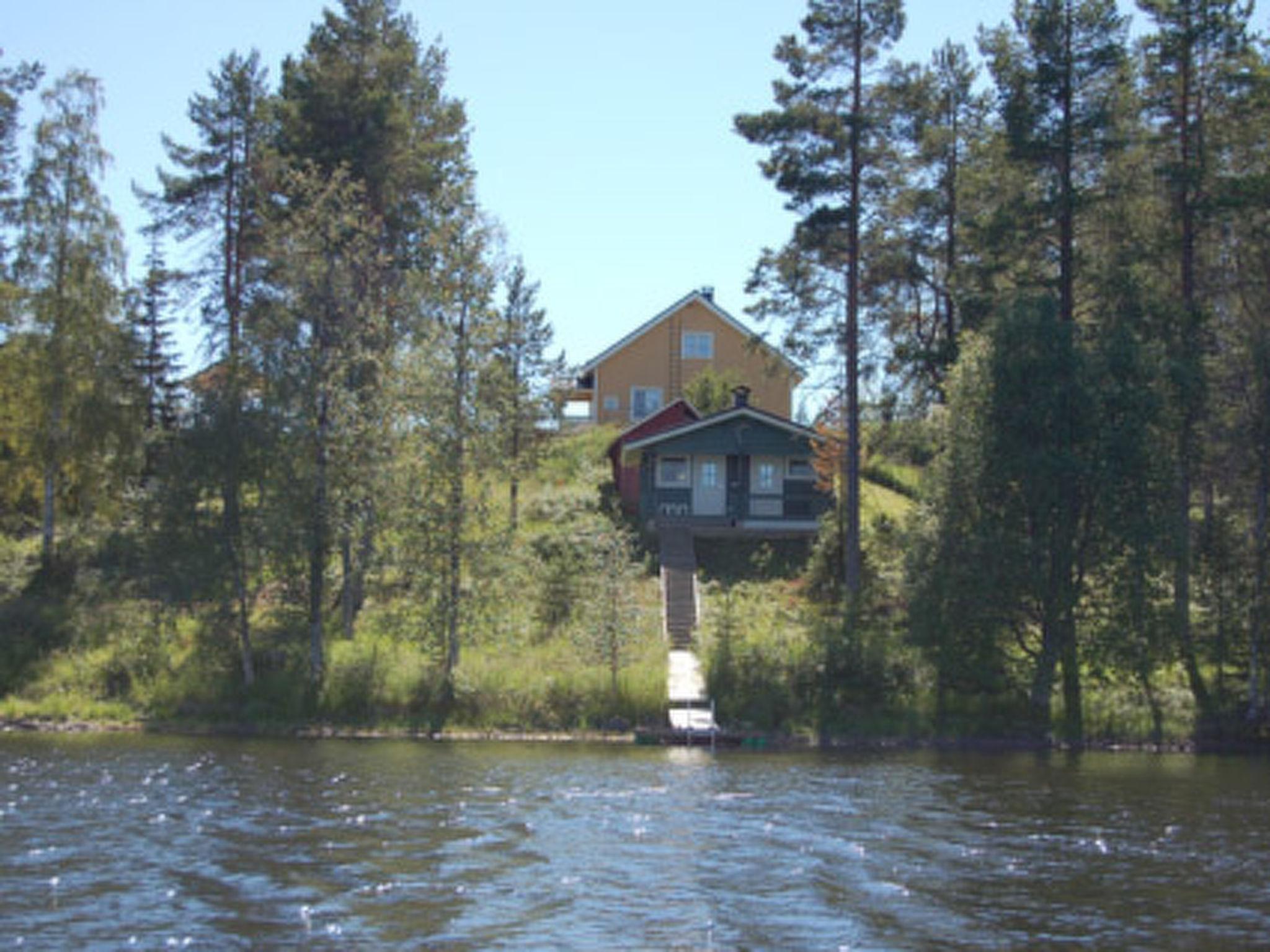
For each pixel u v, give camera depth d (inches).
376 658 1204.5
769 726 1117.7
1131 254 1266.0
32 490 1605.6
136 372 1678.2
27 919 474.3
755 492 1779.0
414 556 1184.2
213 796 744.3
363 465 1197.1
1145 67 1360.7
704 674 1181.7
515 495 1748.3
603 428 2269.9
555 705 1140.5
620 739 1095.0
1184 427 1167.0
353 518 1193.4
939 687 1168.2
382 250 1486.2
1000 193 1488.7
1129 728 1133.7
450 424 1189.7
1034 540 1101.7
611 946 448.1
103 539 1428.4
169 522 1186.0
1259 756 1053.8
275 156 1533.0
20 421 1471.5
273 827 651.5
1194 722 1148.5
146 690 1173.7
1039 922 486.9
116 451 1505.9
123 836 622.2
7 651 1233.4
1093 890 538.6
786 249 1422.2
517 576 1204.5
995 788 828.6
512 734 1112.2
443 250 1240.2
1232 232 1328.7
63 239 1477.6
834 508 1768.0
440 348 1202.6
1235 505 1189.7
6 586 1370.6
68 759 906.7
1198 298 1314.0
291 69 1669.5
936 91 1461.6
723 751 1037.2
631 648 1222.9
